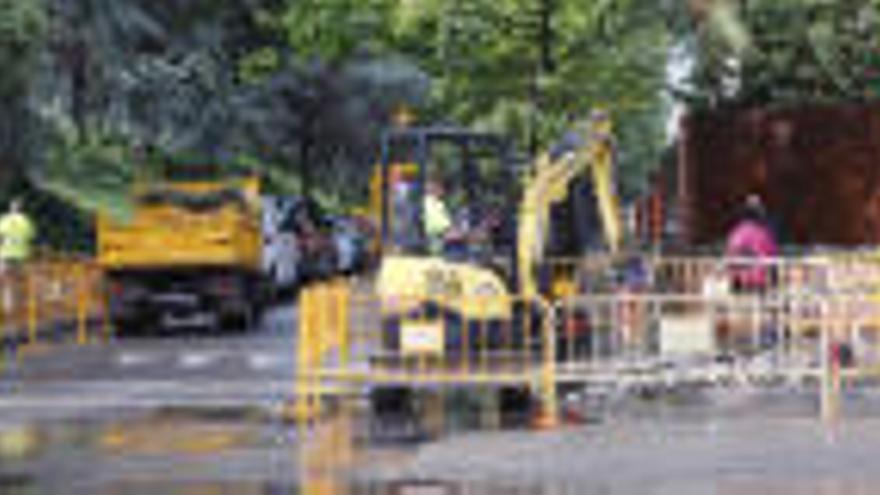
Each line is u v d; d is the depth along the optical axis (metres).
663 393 42.59
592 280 47.28
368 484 28.41
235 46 103.38
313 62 113.44
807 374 41.41
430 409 39.69
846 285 46.91
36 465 30.80
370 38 75.94
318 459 31.38
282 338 66.19
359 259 109.94
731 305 43.91
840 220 62.16
